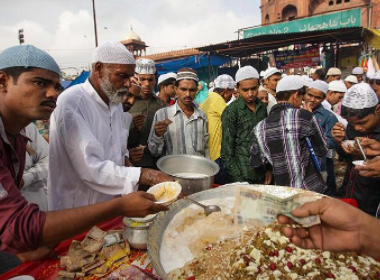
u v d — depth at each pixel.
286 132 2.06
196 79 2.68
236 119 2.71
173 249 1.18
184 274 1.03
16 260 1.68
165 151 2.73
